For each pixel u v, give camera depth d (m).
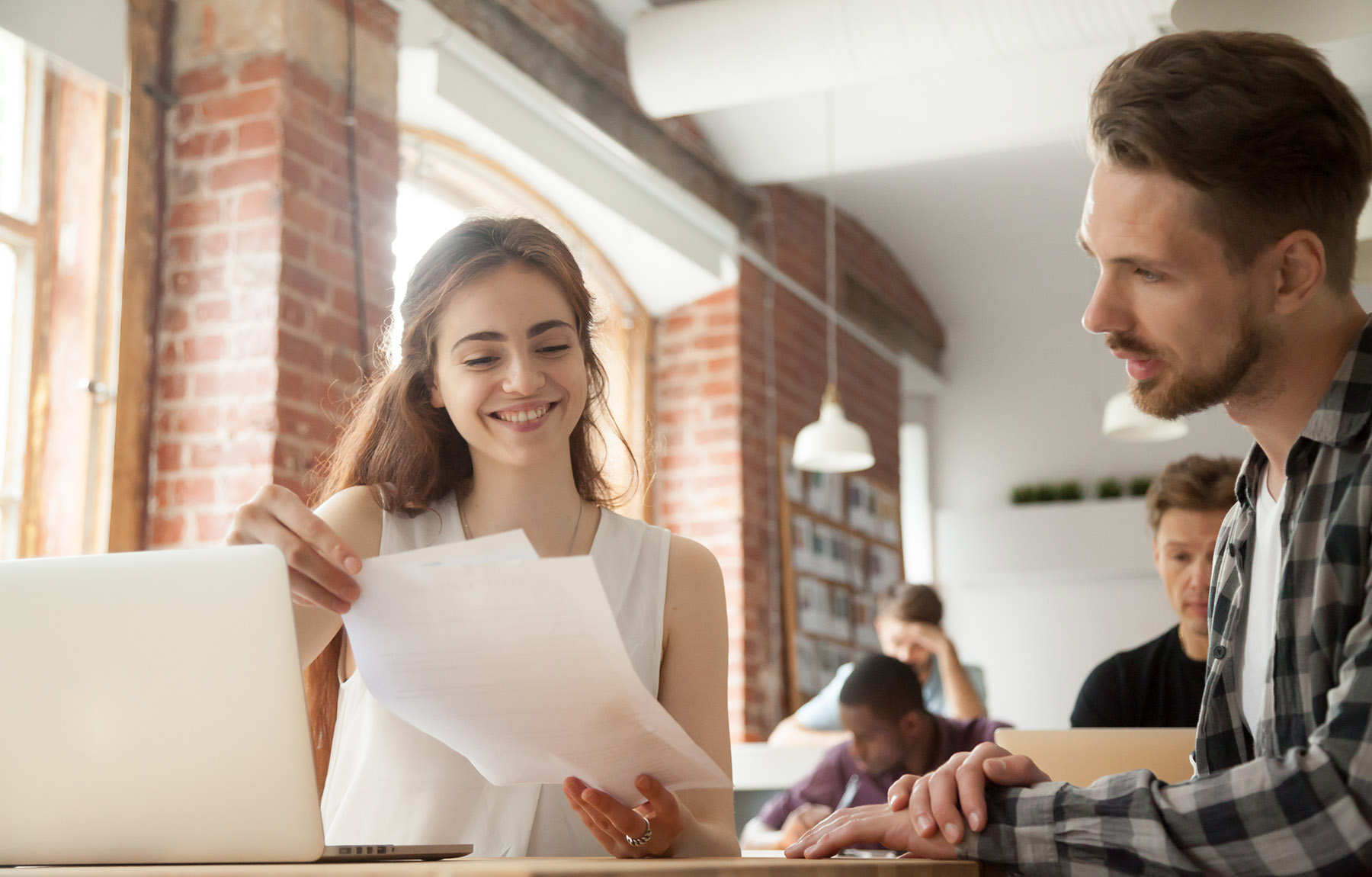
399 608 1.10
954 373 9.02
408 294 1.65
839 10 4.47
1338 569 1.08
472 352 1.54
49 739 1.09
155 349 3.56
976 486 8.89
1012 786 1.17
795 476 6.57
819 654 6.52
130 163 3.53
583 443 1.77
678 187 5.68
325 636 1.48
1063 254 7.88
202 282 3.54
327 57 3.73
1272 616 1.25
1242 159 1.10
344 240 3.71
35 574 1.10
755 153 6.03
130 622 1.07
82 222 3.53
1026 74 5.23
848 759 3.73
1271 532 1.27
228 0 3.64
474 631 1.08
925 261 8.14
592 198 5.25
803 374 6.82
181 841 1.06
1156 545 2.59
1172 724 2.55
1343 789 0.98
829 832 1.24
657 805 1.20
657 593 1.65
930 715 3.29
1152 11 4.12
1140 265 1.15
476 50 4.43
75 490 3.41
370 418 1.71
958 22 4.32
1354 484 1.09
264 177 3.52
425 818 1.50
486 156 4.88
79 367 3.47
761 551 6.19
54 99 3.57
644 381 6.17
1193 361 1.16
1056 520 8.48
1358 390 1.12
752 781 4.75
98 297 3.50
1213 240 1.12
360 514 1.64
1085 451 8.70
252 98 3.57
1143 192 1.13
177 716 1.06
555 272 1.59
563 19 4.96
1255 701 1.27
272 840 1.04
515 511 1.63
